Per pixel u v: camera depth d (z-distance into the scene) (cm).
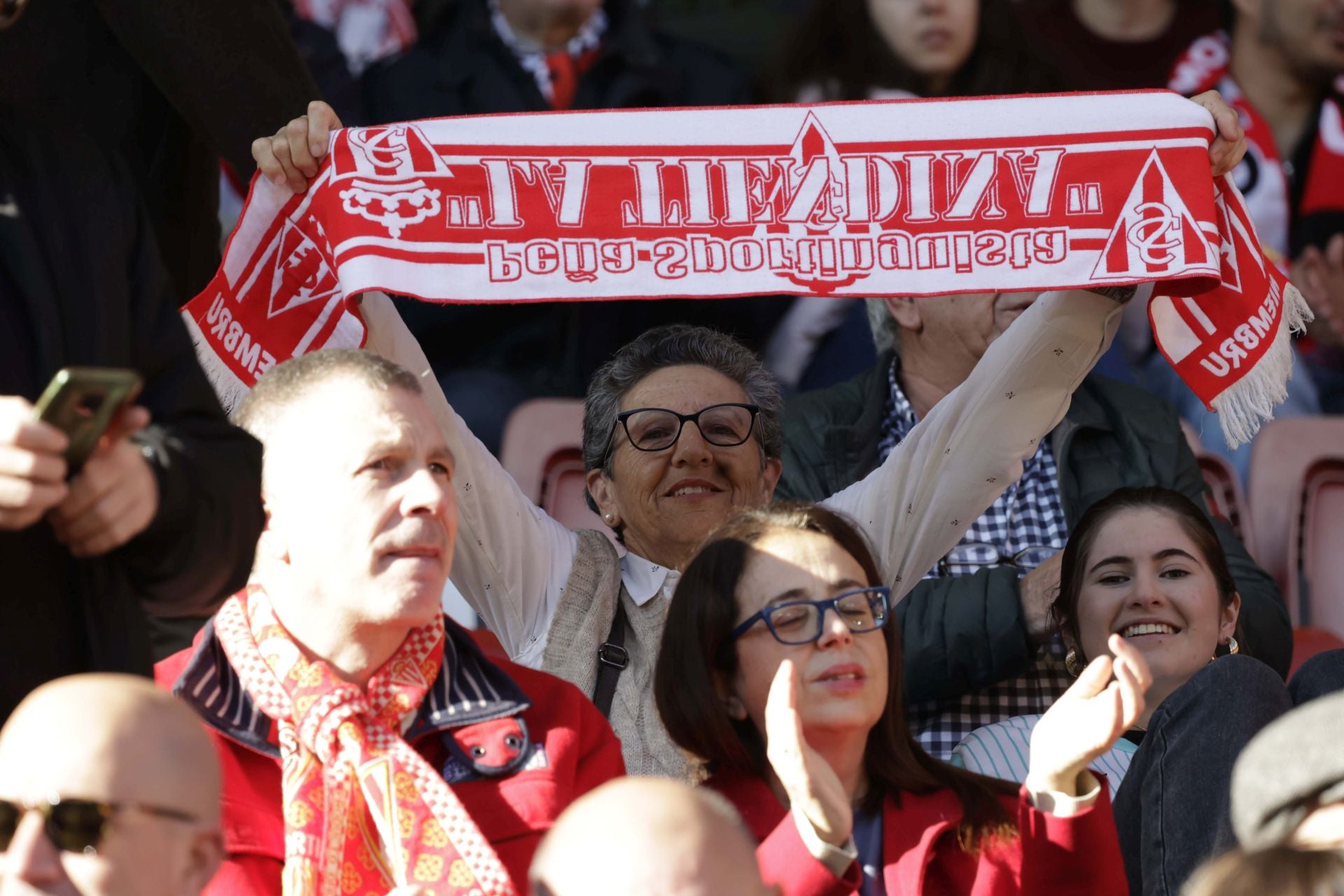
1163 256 1166
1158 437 1703
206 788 707
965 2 2317
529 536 1323
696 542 1347
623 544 1399
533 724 950
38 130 874
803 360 2341
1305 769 767
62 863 679
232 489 837
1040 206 1173
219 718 880
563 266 1143
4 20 870
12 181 841
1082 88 2633
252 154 1186
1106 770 1319
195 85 1250
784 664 888
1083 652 1403
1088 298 1280
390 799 845
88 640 828
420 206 1134
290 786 857
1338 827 766
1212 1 2638
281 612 894
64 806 678
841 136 1177
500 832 885
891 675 1026
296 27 2391
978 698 1518
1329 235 2586
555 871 680
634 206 1156
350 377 901
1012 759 1329
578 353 2277
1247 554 1605
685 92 2472
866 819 996
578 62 2405
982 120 1183
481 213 1141
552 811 896
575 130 1160
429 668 912
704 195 1162
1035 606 1479
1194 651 1359
